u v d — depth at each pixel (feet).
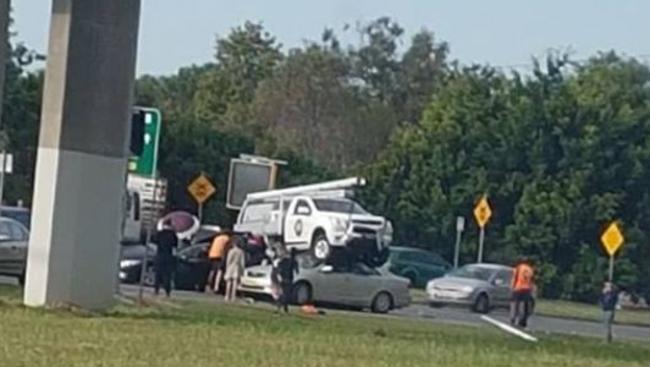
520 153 253.03
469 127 256.11
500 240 251.19
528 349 95.35
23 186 240.53
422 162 256.52
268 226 182.50
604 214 248.52
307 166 294.05
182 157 267.39
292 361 69.36
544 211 248.32
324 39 382.83
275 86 361.71
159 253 132.46
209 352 71.51
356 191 243.40
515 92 258.16
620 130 253.24
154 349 71.05
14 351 65.05
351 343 85.66
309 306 140.56
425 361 75.77
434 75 387.14
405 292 151.12
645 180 252.21
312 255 169.17
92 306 97.86
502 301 173.27
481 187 252.01
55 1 96.02
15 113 241.55
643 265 250.57
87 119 96.58
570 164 251.19
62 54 95.81
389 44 389.60
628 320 192.85
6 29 97.14
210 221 266.36
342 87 365.40
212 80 382.22
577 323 172.65
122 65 97.45
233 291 137.80
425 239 255.50
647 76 278.46
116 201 98.43
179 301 123.34
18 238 136.05
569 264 248.73
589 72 261.65
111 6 96.68
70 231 96.68
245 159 224.33
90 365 61.11
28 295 97.25
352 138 357.00
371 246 175.94
